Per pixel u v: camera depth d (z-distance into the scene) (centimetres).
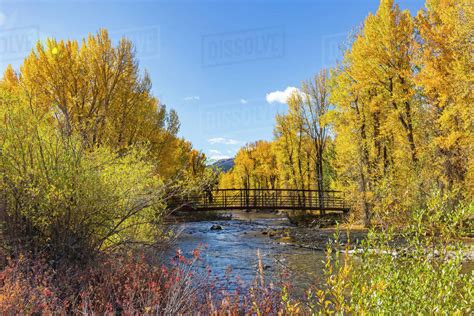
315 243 1465
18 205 557
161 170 2228
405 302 263
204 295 414
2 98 600
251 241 1605
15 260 473
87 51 1778
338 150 1973
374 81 1697
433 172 1388
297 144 3170
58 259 545
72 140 624
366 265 291
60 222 562
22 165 568
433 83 1318
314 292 379
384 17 1634
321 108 2777
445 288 251
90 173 605
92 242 604
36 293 404
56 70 1609
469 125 1351
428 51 1366
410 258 287
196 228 2255
